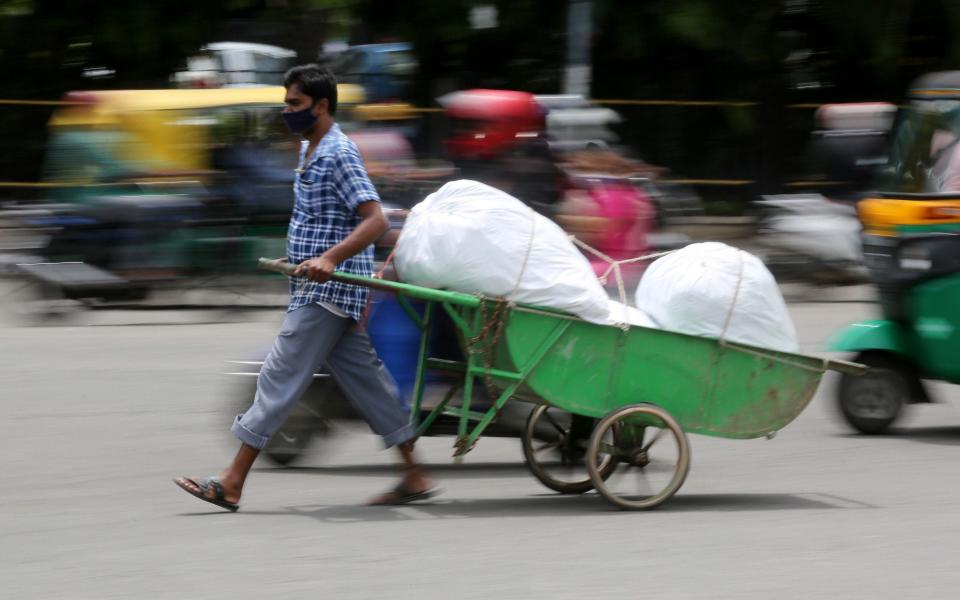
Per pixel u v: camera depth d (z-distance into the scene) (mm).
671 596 8039
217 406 14750
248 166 21578
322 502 10641
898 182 14273
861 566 8773
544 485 11156
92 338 19578
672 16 33562
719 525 9906
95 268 20953
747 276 10367
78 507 10383
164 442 12945
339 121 22812
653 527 9828
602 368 10133
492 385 10062
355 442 13164
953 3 34562
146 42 33906
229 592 8031
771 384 10406
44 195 25922
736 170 32750
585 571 8555
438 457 12688
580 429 11102
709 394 10352
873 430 14078
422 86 34844
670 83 35125
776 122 33219
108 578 8336
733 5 34156
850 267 25188
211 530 9609
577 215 22422
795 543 9367
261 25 34406
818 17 34719
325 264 9648
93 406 14664
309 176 9906
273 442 11945
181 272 21297
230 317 21656
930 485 11586
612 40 34469
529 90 35875
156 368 17078
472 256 9836
